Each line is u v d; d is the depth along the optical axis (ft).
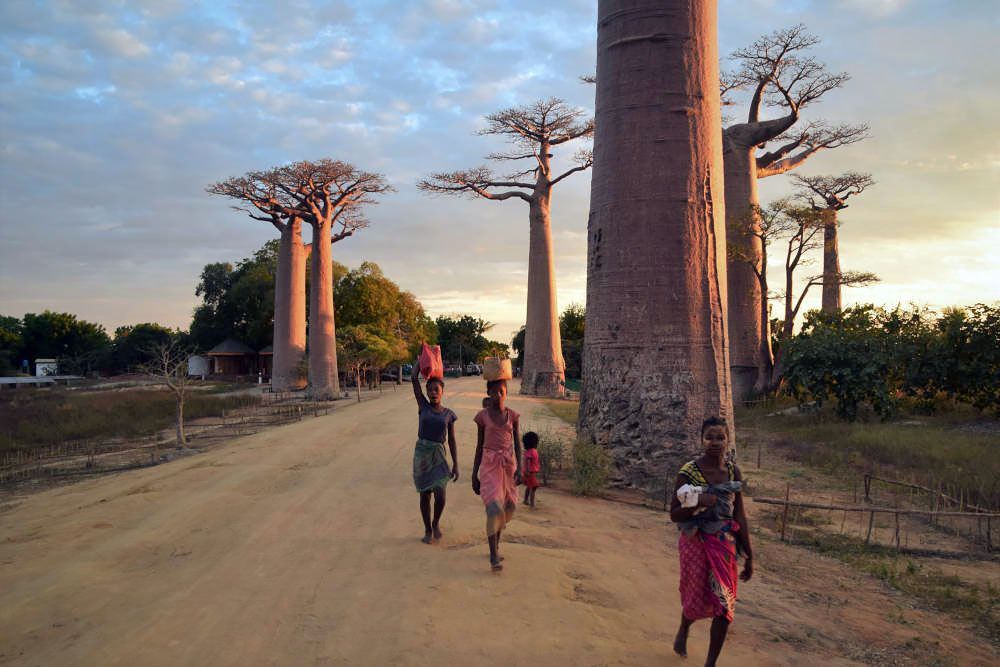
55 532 21.90
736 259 84.74
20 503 29.32
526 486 26.66
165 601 15.39
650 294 31.76
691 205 32.04
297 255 138.51
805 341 65.57
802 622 15.83
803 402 68.59
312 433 52.24
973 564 21.45
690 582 12.64
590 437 32.83
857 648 14.52
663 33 32.19
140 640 13.23
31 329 283.18
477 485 18.53
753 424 64.49
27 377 215.51
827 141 98.84
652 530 23.86
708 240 32.27
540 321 120.47
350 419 64.90
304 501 26.35
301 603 15.24
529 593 16.08
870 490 32.99
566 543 21.17
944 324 59.72
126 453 49.47
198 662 12.30
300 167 121.80
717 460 13.05
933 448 39.78
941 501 29.40
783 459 43.91
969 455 37.37
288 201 134.82
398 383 182.39
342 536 21.12
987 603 17.63
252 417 78.02
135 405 87.20
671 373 31.27
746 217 82.53
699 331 31.63
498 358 18.86
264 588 16.28
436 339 234.99
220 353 217.15
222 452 42.80
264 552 19.38
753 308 85.46
